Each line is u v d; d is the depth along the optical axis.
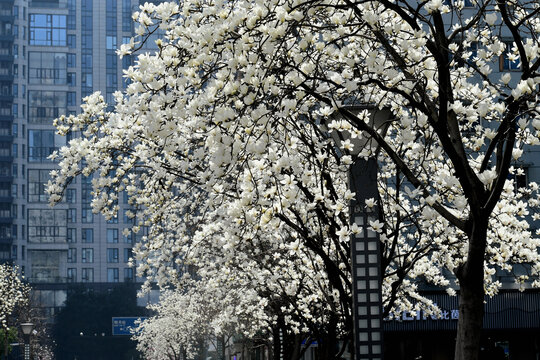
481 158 13.02
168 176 14.10
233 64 8.98
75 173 14.36
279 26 8.84
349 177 10.84
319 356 19.28
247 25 8.88
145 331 93.50
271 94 9.46
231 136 9.46
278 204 9.49
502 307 33.56
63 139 152.12
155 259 18.47
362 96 11.08
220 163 9.06
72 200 153.25
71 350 131.75
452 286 32.66
